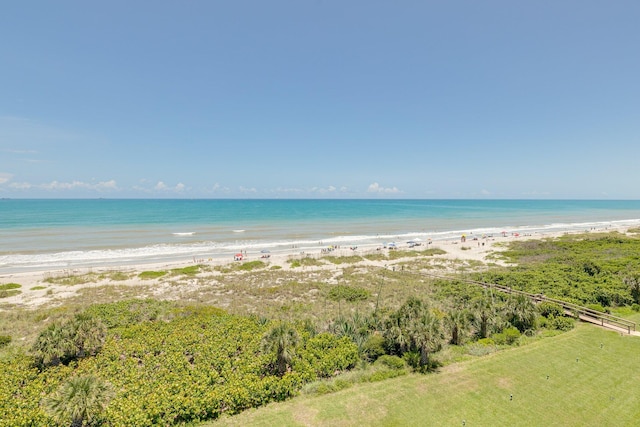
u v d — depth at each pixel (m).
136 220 122.38
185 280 46.38
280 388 17.50
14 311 32.53
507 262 58.78
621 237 80.38
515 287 38.94
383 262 59.44
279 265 55.75
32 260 56.75
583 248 65.81
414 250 69.75
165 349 22.66
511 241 80.31
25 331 27.67
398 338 21.77
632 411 16.28
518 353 22.38
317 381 19.28
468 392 17.94
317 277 48.03
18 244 70.00
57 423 14.51
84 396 14.61
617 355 21.95
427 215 175.00
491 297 33.12
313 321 28.59
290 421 15.77
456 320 24.84
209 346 22.64
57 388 17.31
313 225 118.31
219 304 35.91
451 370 20.34
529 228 115.12
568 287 37.03
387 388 18.44
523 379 19.14
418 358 20.89
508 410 16.44
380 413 16.28
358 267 54.66
